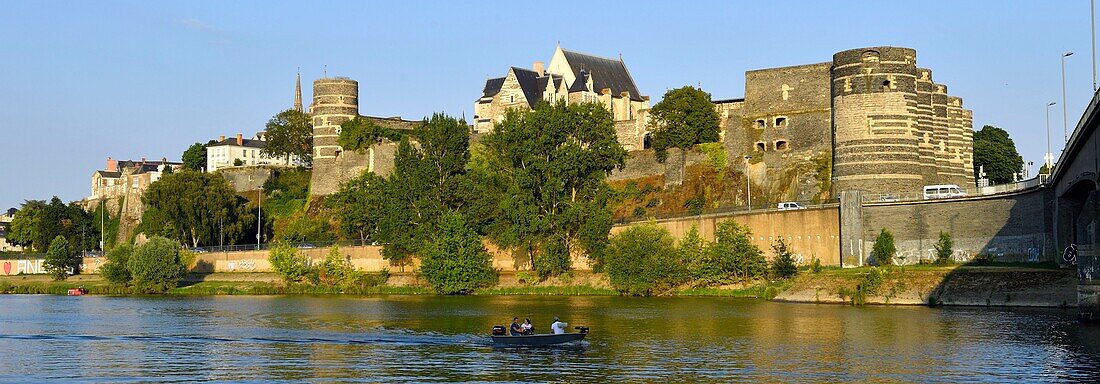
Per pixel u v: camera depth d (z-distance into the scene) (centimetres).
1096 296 9600
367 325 10650
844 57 15225
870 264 13750
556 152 15125
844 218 13800
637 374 7781
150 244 16400
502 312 11856
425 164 15688
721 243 13900
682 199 16925
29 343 9525
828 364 8075
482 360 8388
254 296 15288
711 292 13725
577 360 8356
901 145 14875
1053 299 11188
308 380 7669
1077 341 8800
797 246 14188
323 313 11975
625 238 14188
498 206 15112
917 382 7412
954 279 12012
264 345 9262
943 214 13325
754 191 16500
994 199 12825
